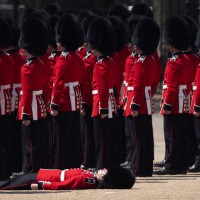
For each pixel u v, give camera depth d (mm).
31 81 58250
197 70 64375
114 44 61750
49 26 66188
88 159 65562
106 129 61312
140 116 62750
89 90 64312
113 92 61594
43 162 59469
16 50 66625
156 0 114375
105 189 53906
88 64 64062
